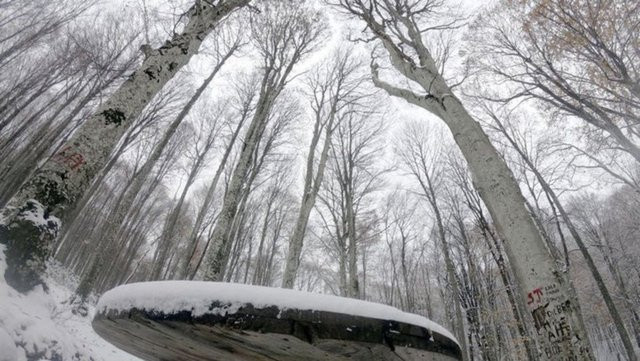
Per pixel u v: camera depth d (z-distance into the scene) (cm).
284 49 1430
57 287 1381
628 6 834
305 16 1482
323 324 91
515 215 416
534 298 368
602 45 853
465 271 1712
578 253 2452
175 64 620
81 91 1614
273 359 112
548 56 1008
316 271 3569
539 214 1512
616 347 2908
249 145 1124
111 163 1827
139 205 2545
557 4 899
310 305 94
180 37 648
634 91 823
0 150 1579
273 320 90
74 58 1570
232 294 95
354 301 100
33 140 1631
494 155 479
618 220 2456
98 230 3120
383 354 101
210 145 2061
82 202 1877
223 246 941
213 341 106
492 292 1614
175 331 106
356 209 1722
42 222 440
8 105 1515
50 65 1598
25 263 428
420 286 2925
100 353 739
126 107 544
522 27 1041
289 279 1030
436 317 2769
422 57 700
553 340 341
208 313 93
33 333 407
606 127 960
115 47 1616
